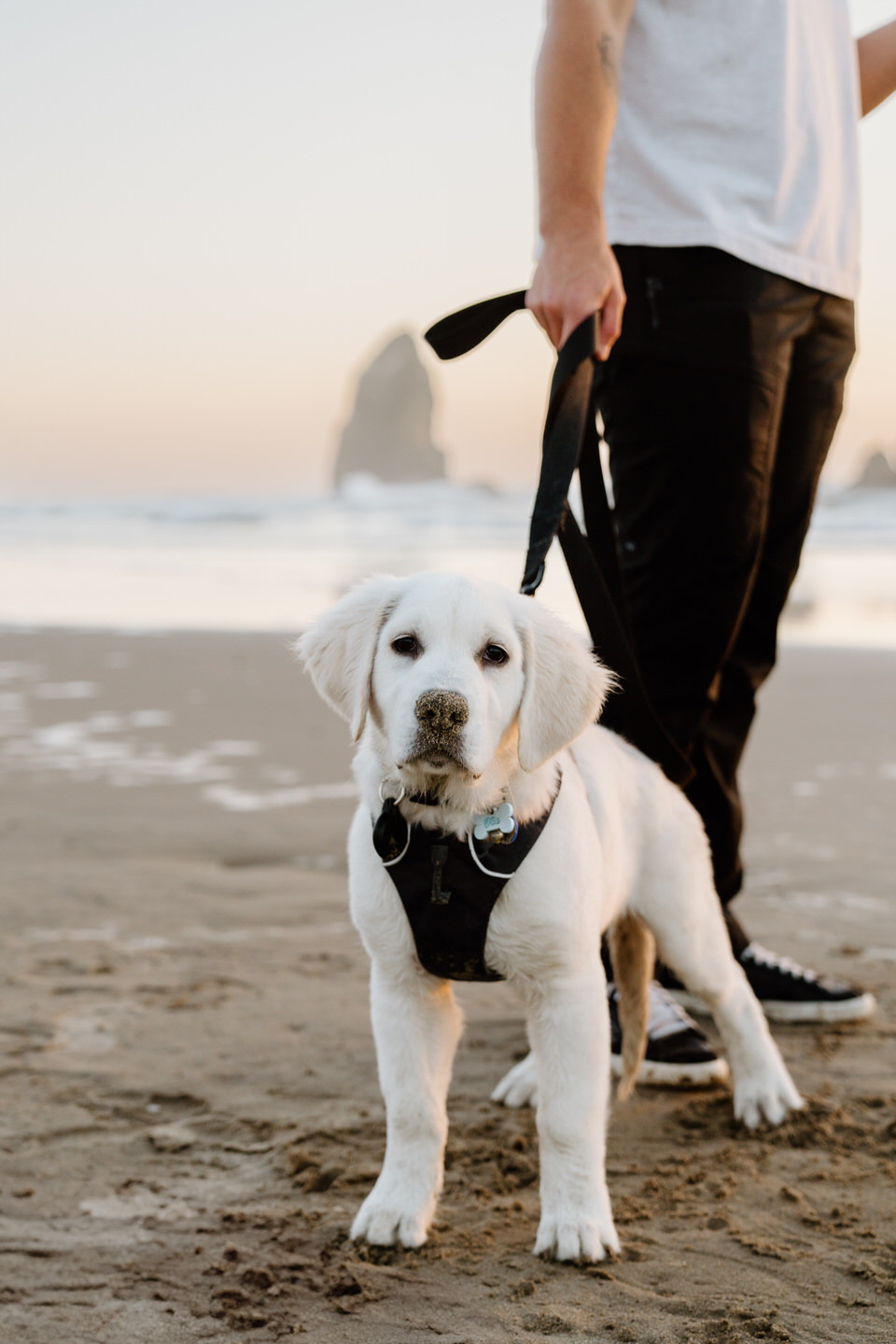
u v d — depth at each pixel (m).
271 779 5.85
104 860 4.62
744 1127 2.73
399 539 27.88
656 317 2.97
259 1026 3.17
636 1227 2.29
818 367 3.17
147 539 28.05
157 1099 2.78
